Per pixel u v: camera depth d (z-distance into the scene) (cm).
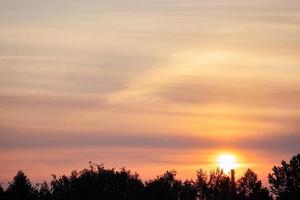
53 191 7088
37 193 7050
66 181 7144
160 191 7169
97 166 7350
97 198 7038
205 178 7775
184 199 7300
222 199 7750
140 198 7138
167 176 7400
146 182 7306
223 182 7800
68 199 7006
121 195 7112
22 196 6900
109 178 7212
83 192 7038
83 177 7156
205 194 7681
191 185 7456
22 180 7012
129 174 7369
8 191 6956
